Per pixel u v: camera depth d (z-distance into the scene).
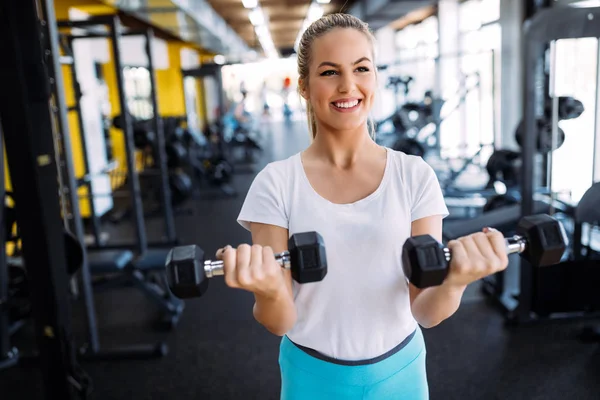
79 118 3.94
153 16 5.82
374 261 0.82
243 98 9.74
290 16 9.84
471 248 0.68
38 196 1.45
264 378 2.31
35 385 2.33
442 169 6.38
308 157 0.87
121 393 2.23
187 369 2.41
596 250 2.83
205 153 7.65
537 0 4.00
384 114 11.11
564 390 2.13
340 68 0.81
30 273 1.50
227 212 5.66
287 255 0.71
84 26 3.27
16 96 1.40
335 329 0.84
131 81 8.73
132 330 2.86
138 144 5.64
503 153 3.99
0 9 1.37
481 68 7.28
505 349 2.47
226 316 2.98
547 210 3.04
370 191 0.84
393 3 6.28
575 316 2.71
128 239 4.80
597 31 2.36
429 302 0.79
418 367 0.89
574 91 4.07
